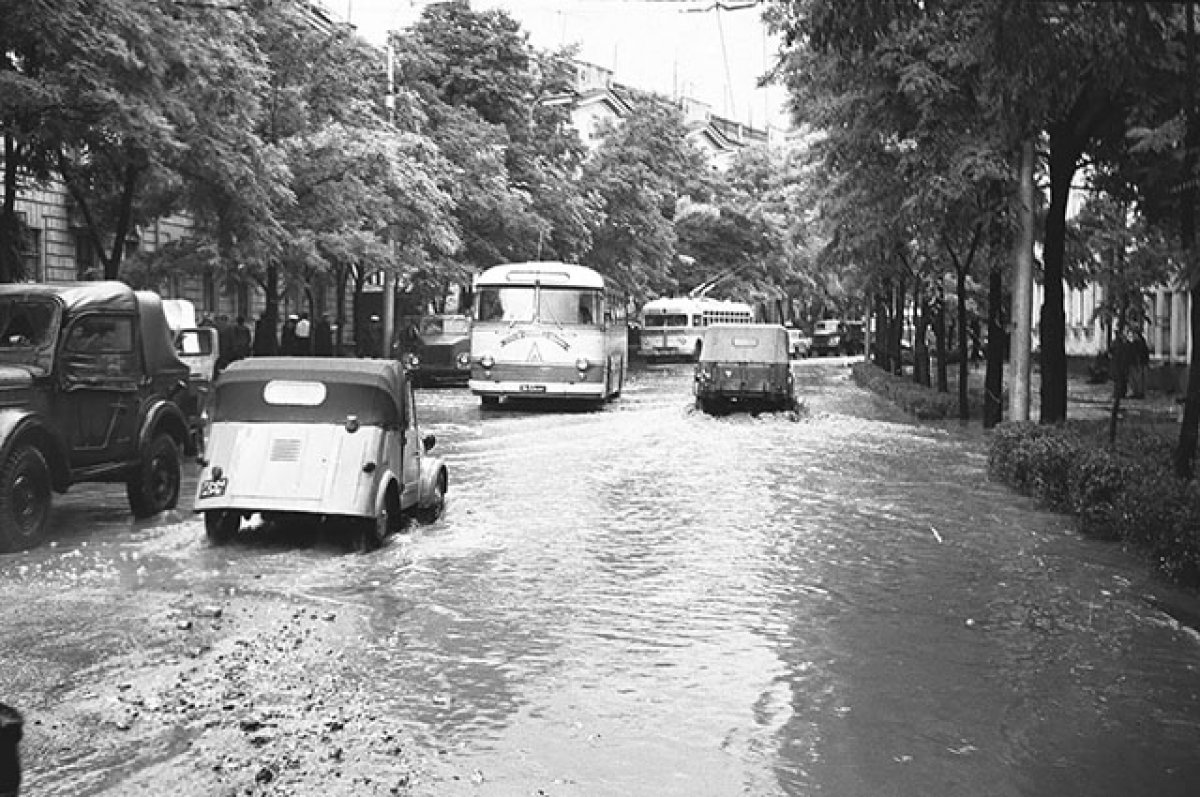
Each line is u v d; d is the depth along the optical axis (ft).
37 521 37.52
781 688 24.70
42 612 29.71
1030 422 60.59
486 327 102.47
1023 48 30.09
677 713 23.07
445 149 139.13
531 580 34.63
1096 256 89.45
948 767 20.38
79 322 40.22
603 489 53.98
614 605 31.76
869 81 63.36
